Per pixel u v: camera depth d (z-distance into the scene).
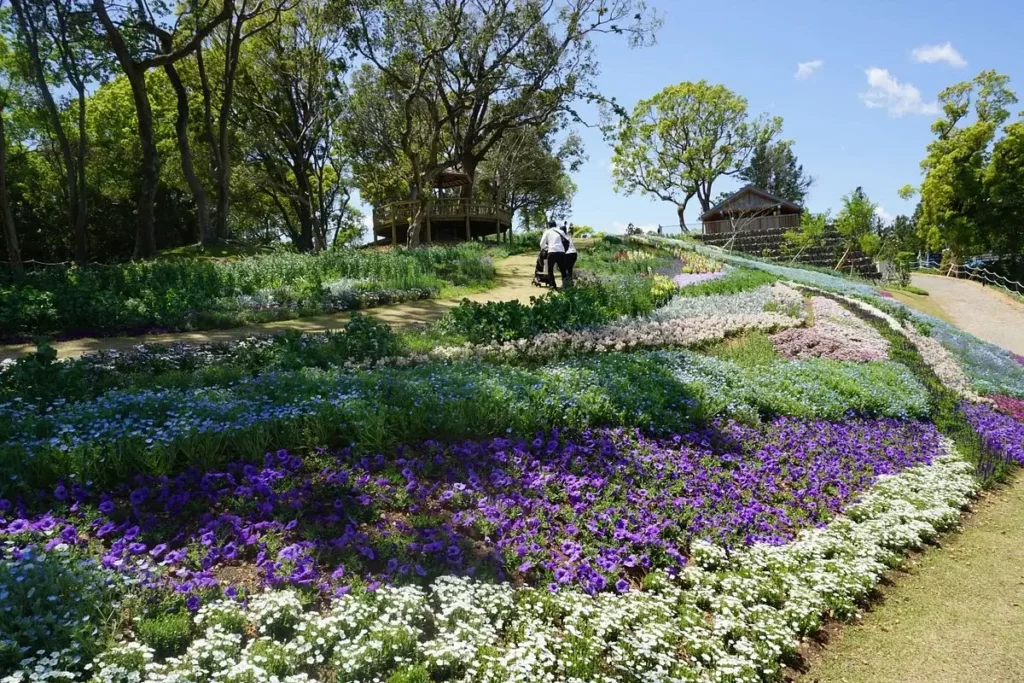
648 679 3.91
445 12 29.69
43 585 3.69
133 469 5.39
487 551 5.02
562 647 4.05
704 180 64.38
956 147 45.28
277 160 44.38
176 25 27.09
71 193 26.39
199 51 30.11
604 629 4.27
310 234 47.34
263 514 4.98
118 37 23.50
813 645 4.82
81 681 3.16
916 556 6.38
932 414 10.65
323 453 6.10
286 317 13.89
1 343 10.93
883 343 14.16
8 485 4.88
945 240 45.34
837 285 26.00
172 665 3.32
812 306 17.73
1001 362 15.77
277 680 3.22
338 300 15.18
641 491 6.34
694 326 13.62
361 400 6.83
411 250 23.12
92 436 5.63
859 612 5.29
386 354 10.08
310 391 7.31
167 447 5.48
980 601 5.54
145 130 24.97
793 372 10.95
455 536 5.07
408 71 33.50
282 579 4.21
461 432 6.79
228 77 30.38
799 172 80.31
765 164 75.19
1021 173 42.28
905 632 5.04
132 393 7.07
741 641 4.47
